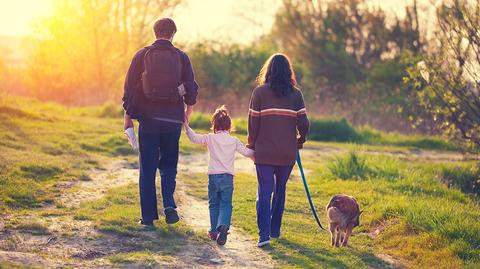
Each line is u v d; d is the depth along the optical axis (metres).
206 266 6.91
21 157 11.94
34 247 7.16
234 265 7.03
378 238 8.73
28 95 34.56
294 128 7.74
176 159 8.13
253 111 7.65
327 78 37.34
